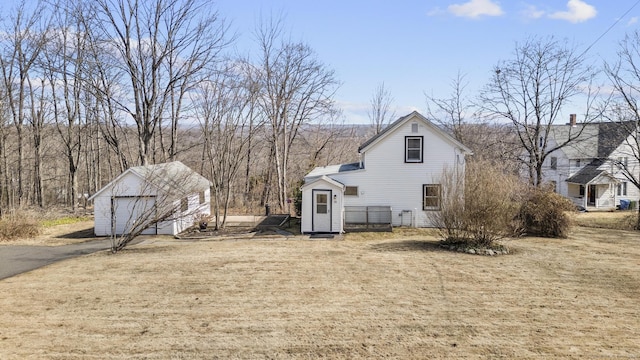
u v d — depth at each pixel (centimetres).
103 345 753
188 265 1380
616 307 957
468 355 709
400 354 713
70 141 3475
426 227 2281
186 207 2350
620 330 819
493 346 744
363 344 753
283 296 1031
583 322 861
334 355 711
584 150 3981
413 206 2300
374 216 2302
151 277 1224
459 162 2275
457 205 1630
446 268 1317
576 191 3984
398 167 2297
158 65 2989
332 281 1166
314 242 1875
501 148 3709
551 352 720
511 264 1383
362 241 1892
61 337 789
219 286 1123
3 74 3117
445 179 1711
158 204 1909
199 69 2967
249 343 760
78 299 1017
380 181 2302
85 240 2083
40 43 3141
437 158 2283
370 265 1359
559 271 1291
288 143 3953
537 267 1342
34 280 1211
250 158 4056
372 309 936
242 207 3453
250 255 1547
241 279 1191
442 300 999
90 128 3881
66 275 1268
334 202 2127
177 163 2858
